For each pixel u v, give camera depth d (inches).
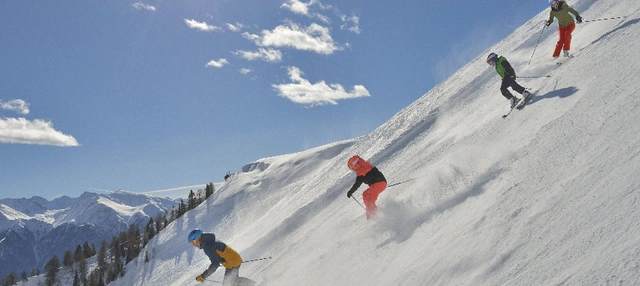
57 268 4562.0
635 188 153.7
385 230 303.4
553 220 173.3
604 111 253.1
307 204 716.7
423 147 599.5
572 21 472.4
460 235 213.9
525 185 225.9
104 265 3671.3
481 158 335.3
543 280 140.2
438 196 304.8
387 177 568.4
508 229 189.3
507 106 460.1
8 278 4778.5
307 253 396.8
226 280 312.2
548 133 282.0
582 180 189.2
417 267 212.7
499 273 162.4
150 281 2282.2
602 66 334.3
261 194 2701.8
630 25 386.6
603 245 135.8
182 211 3457.2
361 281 246.5
